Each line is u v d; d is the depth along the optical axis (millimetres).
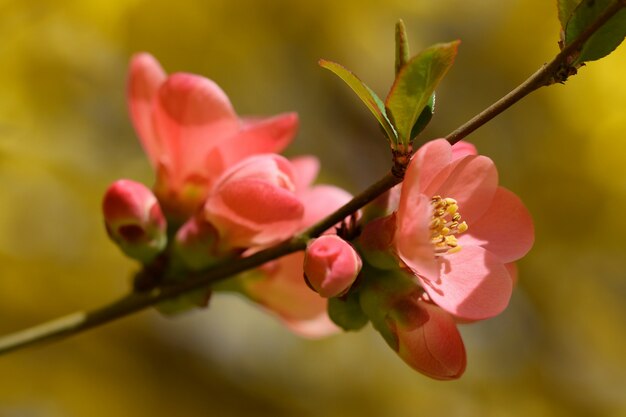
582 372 1138
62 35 1068
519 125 1131
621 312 1143
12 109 1048
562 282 1142
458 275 699
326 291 691
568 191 1128
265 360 1118
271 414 1097
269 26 1139
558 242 1135
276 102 1139
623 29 687
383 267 707
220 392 1095
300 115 1140
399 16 1153
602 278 1146
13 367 1053
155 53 1112
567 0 693
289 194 717
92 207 1071
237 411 1092
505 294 696
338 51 1158
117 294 1073
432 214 701
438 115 1114
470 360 1132
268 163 723
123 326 1096
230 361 1114
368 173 1139
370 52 1161
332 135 1142
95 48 1089
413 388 1122
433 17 1154
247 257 724
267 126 742
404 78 681
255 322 1132
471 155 704
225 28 1128
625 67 1107
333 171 1128
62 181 1056
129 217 737
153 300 740
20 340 743
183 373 1096
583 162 1125
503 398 1121
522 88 686
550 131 1130
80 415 1065
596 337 1146
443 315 707
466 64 1129
